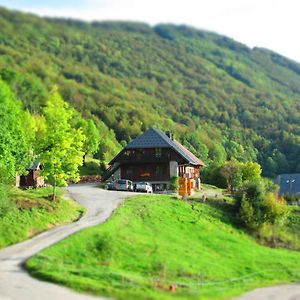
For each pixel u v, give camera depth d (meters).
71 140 56.69
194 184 97.56
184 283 36.53
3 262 35.47
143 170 93.31
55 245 39.22
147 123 195.88
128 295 28.09
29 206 50.28
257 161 184.88
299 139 195.75
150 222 54.75
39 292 27.89
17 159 60.22
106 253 39.44
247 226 64.00
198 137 179.25
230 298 34.78
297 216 70.50
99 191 76.88
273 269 47.81
